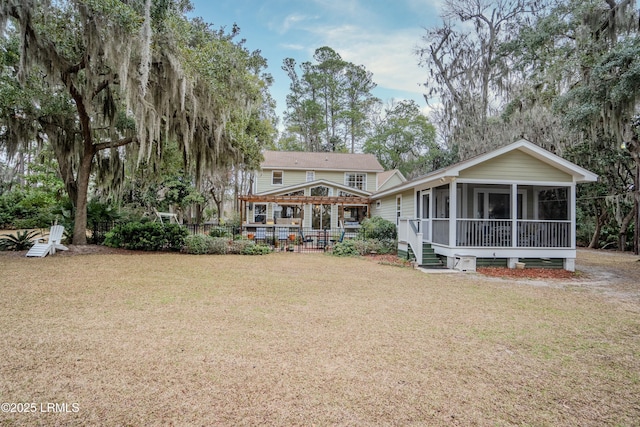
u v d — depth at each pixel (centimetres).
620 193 1592
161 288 640
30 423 233
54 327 416
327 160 2455
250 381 299
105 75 994
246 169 1534
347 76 3878
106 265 873
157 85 1016
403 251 1212
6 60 911
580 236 1994
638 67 873
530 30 1508
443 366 340
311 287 694
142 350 356
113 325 430
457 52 1978
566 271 1002
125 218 1430
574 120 1105
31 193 1644
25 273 739
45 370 308
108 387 282
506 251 1020
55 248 1057
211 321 458
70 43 916
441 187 1267
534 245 1037
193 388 285
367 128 3931
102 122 1210
